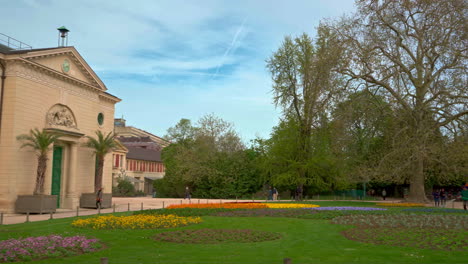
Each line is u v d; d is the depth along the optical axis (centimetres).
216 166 6041
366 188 6138
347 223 1856
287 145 4866
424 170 4700
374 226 1709
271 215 2311
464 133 3225
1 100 2673
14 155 2655
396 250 1184
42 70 2928
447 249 1196
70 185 3253
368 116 3466
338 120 3462
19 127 2702
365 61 3356
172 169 6331
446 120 3250
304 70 4581
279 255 1116
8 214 2586
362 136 3650
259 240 1395
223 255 1117
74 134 3197
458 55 3083
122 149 7500
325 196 5491
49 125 2986
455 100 3180
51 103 3036
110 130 4000
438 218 1919
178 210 2550
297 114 4891
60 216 2500
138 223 1777
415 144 3164
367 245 1277
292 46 4906
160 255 1121
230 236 1470
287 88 4903
